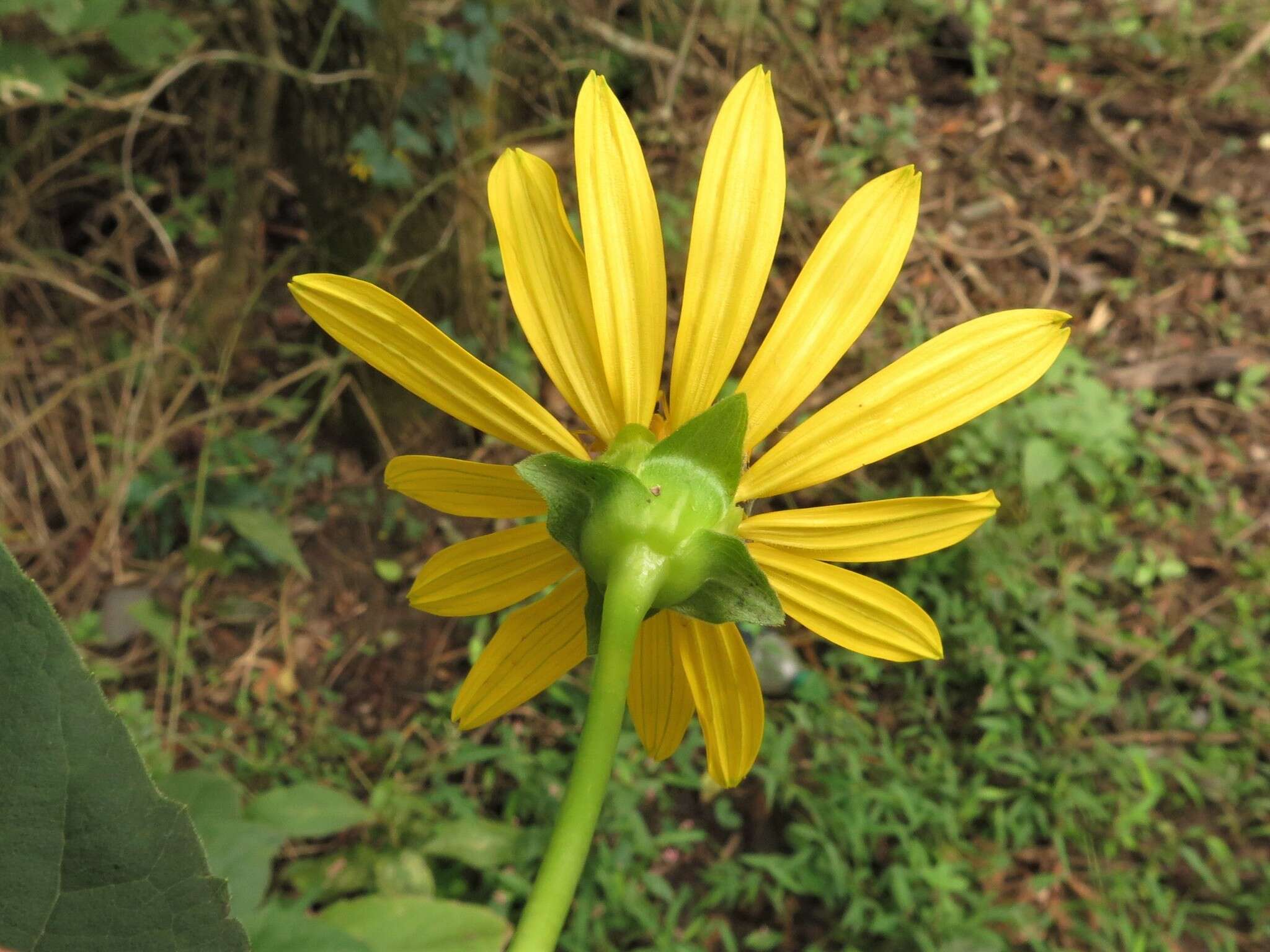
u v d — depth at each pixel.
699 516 0.09
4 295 0.39
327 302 0.09
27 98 0.34
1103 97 0.59
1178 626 0.40
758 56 0.51
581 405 0.10
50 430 0.38
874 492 0.41
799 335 0.10
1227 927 0.33
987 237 0.52
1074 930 0.32
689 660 0.11
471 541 0.11
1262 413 0.47
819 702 0.36
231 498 0.38
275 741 0.34
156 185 0.41
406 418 0.39
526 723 0.36
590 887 0.31
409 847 0.31
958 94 0.58
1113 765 0.35
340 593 0.39
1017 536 0.40
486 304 0.38
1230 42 0.64
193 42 0.33
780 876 0.31
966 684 0.38
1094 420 0.42
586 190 0.09
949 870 0.31
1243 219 0.54
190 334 0.40
